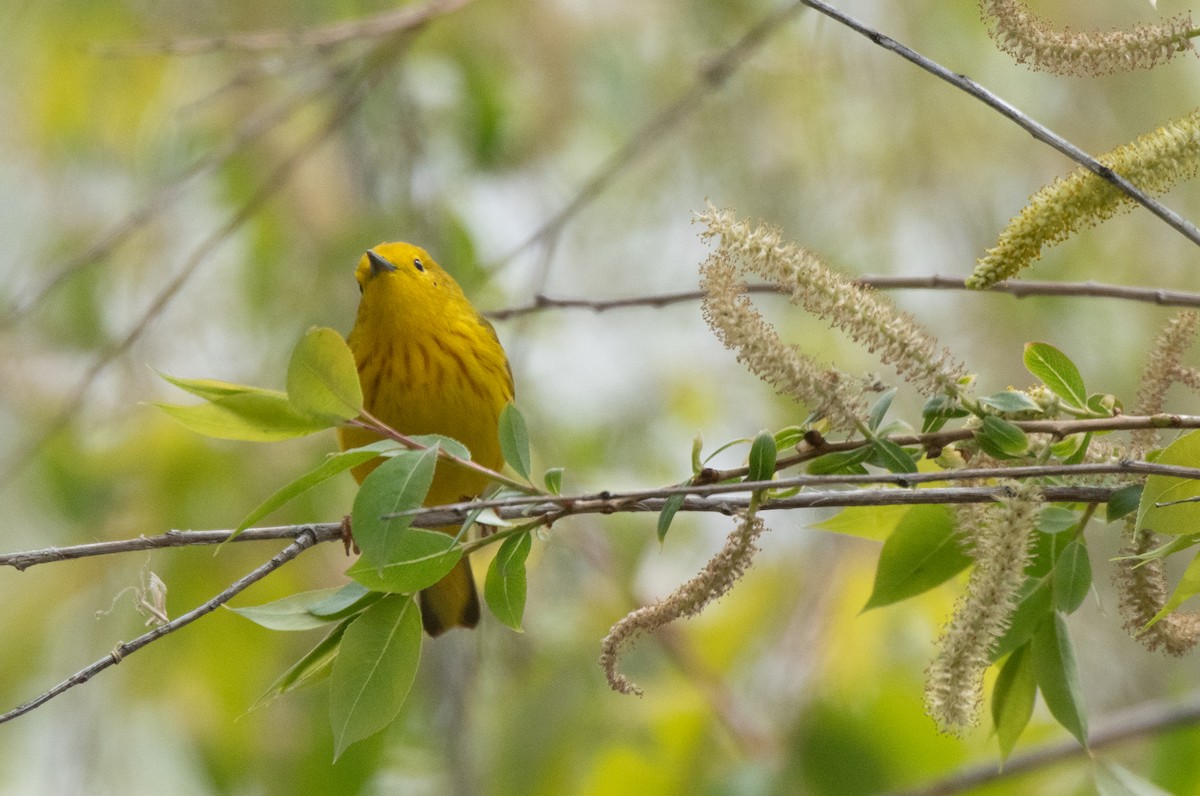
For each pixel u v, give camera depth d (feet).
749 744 34.24
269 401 18.75
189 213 45.55
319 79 37.86
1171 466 16.88
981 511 18.42
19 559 19.10
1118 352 42.14
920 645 36.63
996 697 20.75
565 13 42.73
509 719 37.86
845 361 44.98
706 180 45.06
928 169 42.80
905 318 18.02
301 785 36.55
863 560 39.09
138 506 39.40
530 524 18.43
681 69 44.52
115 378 43.19
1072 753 29.19
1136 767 34.96
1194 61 41.68
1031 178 43.01
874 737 32.12
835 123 43.37
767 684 37.81
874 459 18.74
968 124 42.45
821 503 18.26
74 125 45.75
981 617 16.80
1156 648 18.66
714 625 39.68
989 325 43.27
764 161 44.29
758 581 40.19
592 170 46.24
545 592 40.14
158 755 43.27
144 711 41.01
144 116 44.91
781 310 47.34
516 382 42.11
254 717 38.81
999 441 18.54
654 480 45.32
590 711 37.88
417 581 17.74
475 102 41.39
